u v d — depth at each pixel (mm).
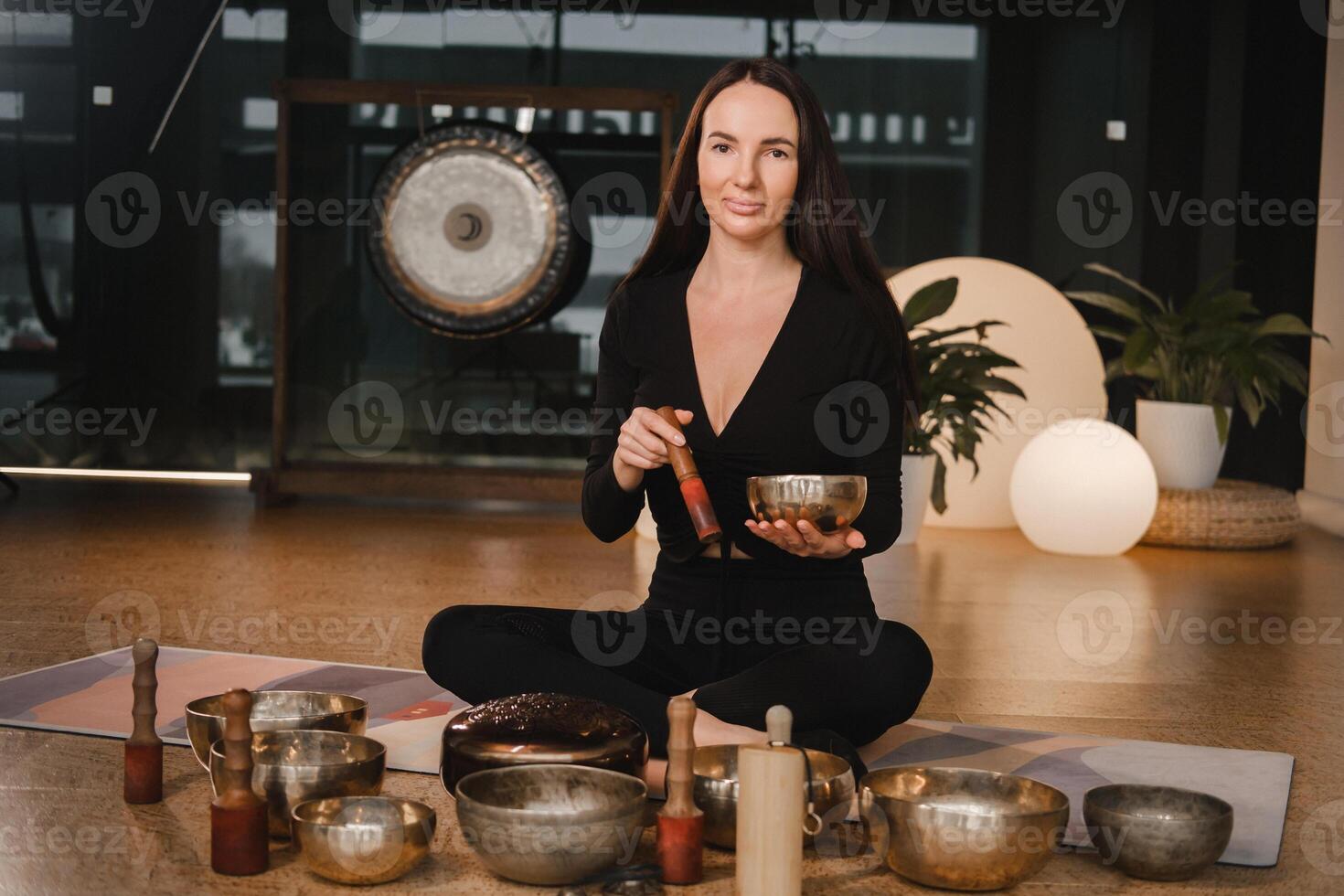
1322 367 4922
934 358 3986
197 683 2002
